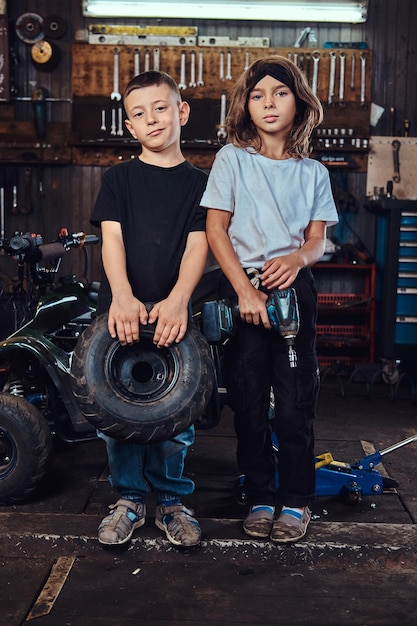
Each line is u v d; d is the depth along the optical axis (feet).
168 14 16.24
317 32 16.65
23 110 16.72
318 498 8.79
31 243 8.70
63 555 7.23
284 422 7.03
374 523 7.83
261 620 6.17
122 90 16.43
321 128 16.52
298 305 6.92
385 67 16.70
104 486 9.16
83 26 16.58
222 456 10.45
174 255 6.83
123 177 6.84
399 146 16.65
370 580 6.88
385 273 15.19
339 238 16.99
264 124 6.85
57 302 9.09
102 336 6.46
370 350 15.92
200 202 6.87
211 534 7.37
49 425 9.22
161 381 6.54
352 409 13.32
